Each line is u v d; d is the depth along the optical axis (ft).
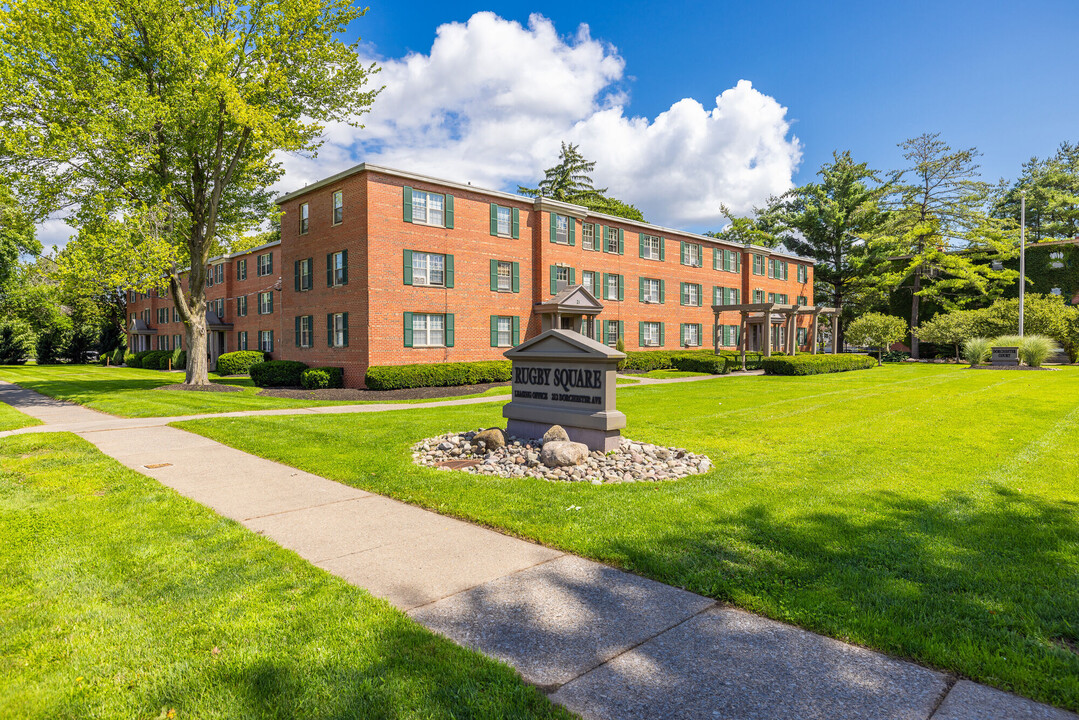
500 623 11.71
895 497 20.39
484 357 85.66
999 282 142.72
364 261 73.61
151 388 71.87
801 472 24.53
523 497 20.98
